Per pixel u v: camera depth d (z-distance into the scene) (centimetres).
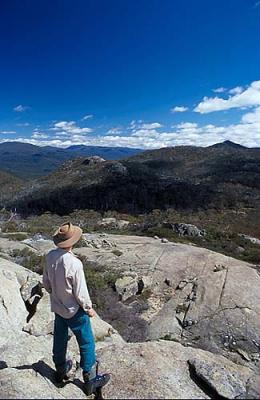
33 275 866
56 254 363
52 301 375
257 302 1446
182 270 1766
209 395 384
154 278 1677
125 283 1551
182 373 410
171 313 1409
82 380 407
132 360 426
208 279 1642
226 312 1374
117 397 372
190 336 1278
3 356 451
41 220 4222
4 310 665
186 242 3272
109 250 2123
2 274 782
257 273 1764
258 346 1209
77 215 5381
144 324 1340
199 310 1401
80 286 356
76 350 520
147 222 4444
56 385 386
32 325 661
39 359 459
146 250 2109
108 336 694
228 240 3612
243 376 424
